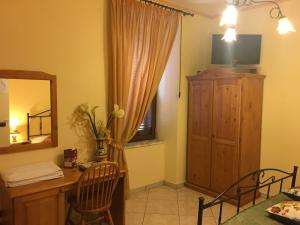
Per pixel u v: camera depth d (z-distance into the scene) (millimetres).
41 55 2627
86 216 2736
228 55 3738
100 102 3111
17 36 2473
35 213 2156
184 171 4156
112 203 2920
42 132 2688
